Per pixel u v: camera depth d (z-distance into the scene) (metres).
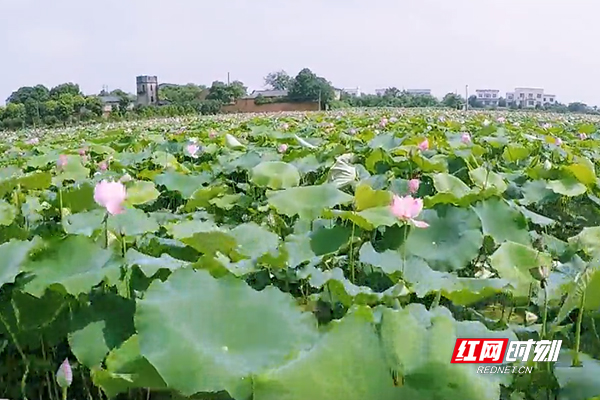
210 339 1.49
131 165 5.79
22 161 6.32
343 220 3.12
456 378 1.23
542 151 6.86
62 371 1.55
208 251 2.39
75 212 3.22
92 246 2.04
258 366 1.44
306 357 1.24
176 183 4.25
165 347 1.44
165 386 1.49
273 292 1.69
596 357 1.92
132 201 3.41
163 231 3.09
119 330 1.79
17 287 1.90
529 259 2.35
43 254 1.99
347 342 1.25
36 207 3.42
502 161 6.26
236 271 2.18
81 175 4.62
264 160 5.37
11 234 2.71
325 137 8.76
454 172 4.82
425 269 2.32
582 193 4.00
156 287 1.60
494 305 2.54
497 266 2.31
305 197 2.98
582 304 1.75
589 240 2.71
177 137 9.20
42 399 1.91
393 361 1.24
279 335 1.57
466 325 1.75
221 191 3.84
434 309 1.85
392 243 2.76
